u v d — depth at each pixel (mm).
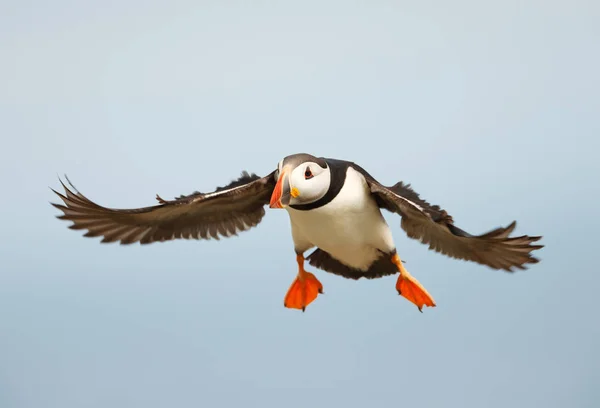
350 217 13055
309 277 14320
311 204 12836
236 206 13984
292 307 14391
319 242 13539
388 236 13445
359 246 13570
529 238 11766
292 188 12430
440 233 12844
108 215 13406
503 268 12648
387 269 14086
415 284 13500
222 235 14180
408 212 12914
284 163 12609
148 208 13359
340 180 12883
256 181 13516
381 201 13242
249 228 14188
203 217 14016
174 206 13547
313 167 12586
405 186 13586
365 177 13078
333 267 14469
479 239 12062
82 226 13492
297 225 13586
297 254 14258
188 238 14078
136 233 13875
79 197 13031
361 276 14305
